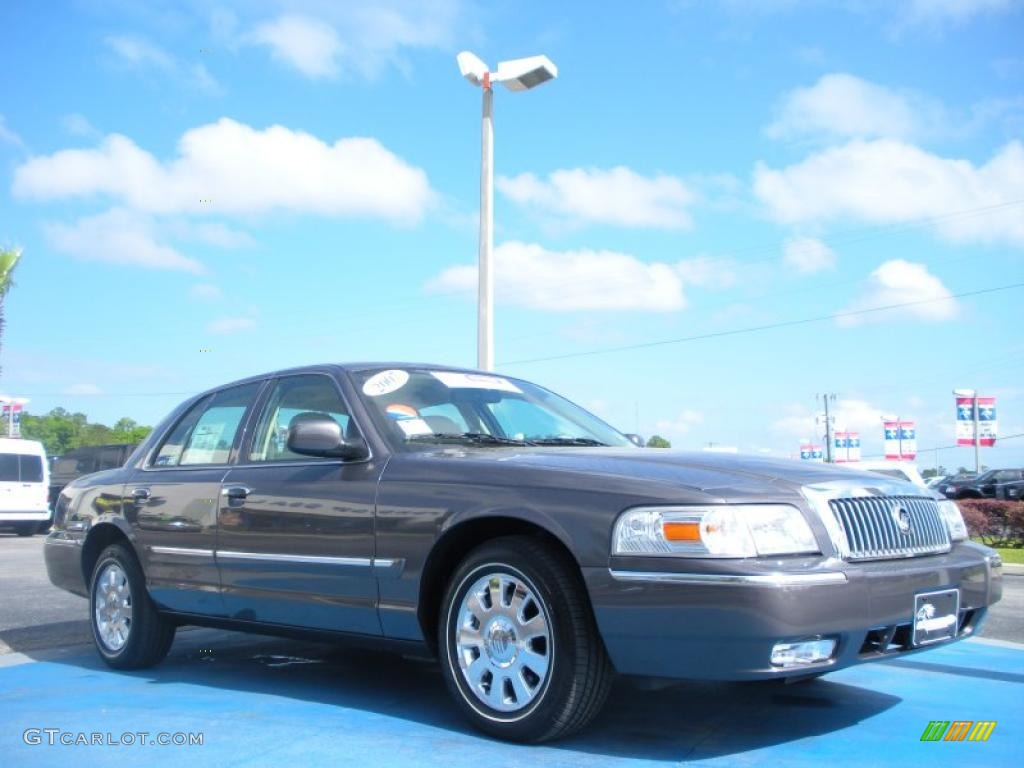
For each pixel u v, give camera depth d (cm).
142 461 622
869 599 378
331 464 492
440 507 432
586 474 405
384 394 514
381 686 532
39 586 1045
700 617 361
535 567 398
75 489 668
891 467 1535
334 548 469
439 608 451
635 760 381
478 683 418
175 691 521
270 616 507
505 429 530
